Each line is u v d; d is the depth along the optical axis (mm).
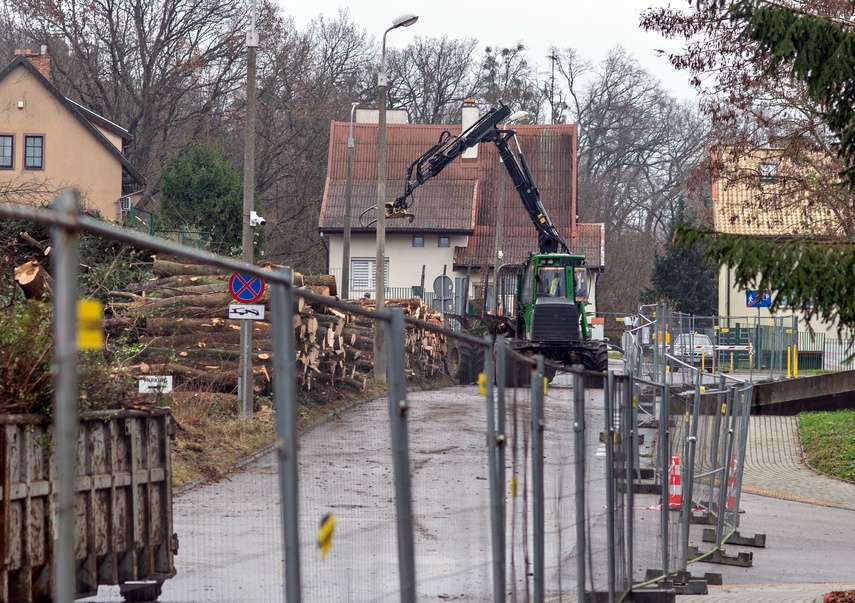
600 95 192500
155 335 41875
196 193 124125
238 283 27328
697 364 94250
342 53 168500
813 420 70688
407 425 11914
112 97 131125
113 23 125938
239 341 41062
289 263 155625
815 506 47781
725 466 33719
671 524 28422
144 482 17234
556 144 165000
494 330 91688
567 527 17859
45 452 15758
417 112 182375
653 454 26453
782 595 26641
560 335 82375
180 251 7754
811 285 23469
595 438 20031
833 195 63531
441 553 12781
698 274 174625
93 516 16188
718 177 66875
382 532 11500
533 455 16203
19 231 40844
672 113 193250
